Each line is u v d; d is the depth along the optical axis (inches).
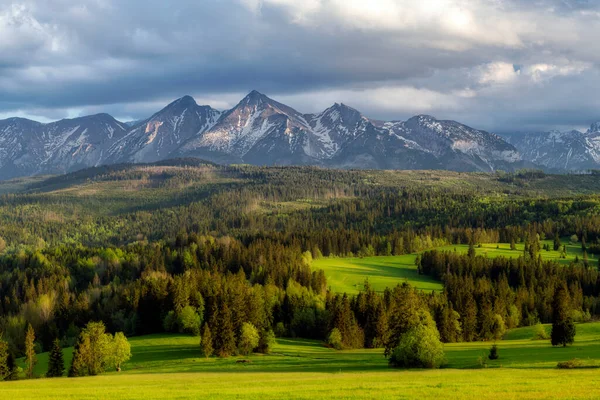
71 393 2856.8
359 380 3016.7
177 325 6033.5
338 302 6141.7
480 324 5910.4
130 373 4126.5
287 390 2699.3
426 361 3767.2
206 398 2564.0
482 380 2842.0
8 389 3112.7
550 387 2534.5
